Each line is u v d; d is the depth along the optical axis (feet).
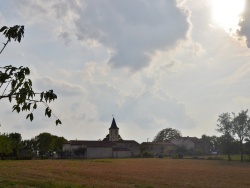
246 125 358.02
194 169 231.09
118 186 120.26
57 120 24.35
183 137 600.80
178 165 276.62
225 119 368.07
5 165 242.37
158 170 214.07
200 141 578.25
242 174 191.93
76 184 121.29
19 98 21.72
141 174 180.04
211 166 268.62
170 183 136.56
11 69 21.38
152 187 118.83
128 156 459.73
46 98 22.82
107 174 175.83
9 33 21.71
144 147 534.78
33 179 139.03
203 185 132.05
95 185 121.60
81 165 254.27
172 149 552.00
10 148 331.77
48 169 204.03
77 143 454.40
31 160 344.28
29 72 21.71
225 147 370.32
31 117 22.99
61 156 432.66
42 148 434.71
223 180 155.43
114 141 510.99
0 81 21.22
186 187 123.75
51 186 109.91
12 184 110.73
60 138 449.89
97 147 442.91
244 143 384.68
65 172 183.01
